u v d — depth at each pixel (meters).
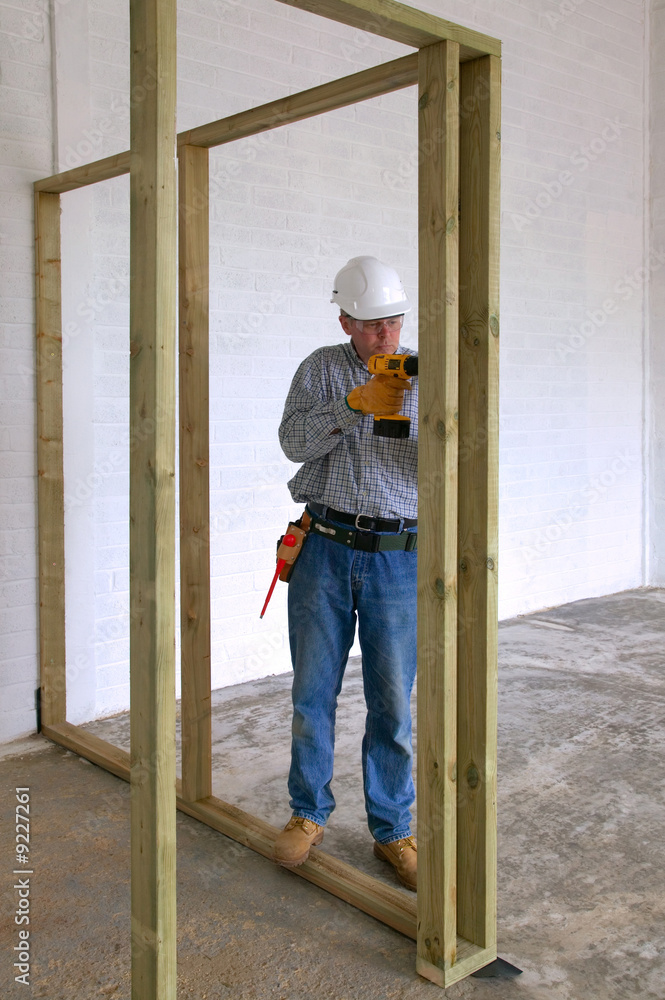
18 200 3.00
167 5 1.38
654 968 1.88
